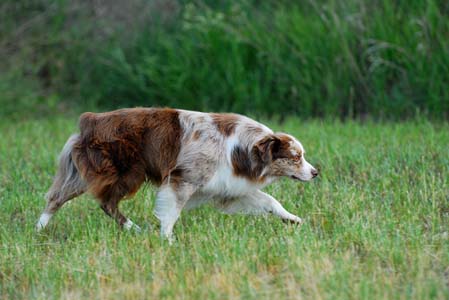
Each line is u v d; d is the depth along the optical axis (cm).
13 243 1040
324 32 2072
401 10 2030
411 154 1449
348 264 896
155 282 877
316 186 1285
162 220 1062
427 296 798
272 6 2308
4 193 1317
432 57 1917
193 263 940
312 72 2064
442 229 1061
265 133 1084
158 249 982
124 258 948
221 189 1084
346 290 823
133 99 2328
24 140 1852
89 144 1079
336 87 2038
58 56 2445
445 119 1883
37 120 2214
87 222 1120
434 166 1388
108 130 1077
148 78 2298
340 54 2033
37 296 864
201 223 1114
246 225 1095
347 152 1502
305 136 1706
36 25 2455
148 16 2445
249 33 2159
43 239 1088
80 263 946
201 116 1085
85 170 1078
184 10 2381
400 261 919
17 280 939
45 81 2456
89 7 2506
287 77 2094
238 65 2131
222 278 873
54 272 928
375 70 1980
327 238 1022
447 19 1939
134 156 1080
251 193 1113
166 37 2334
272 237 1014
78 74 2428
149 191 1221
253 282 873
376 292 823
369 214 1104
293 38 2103
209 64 2186
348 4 2103
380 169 1372
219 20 2181
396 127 1756
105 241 1016
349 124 1833
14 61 2397
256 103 2108
